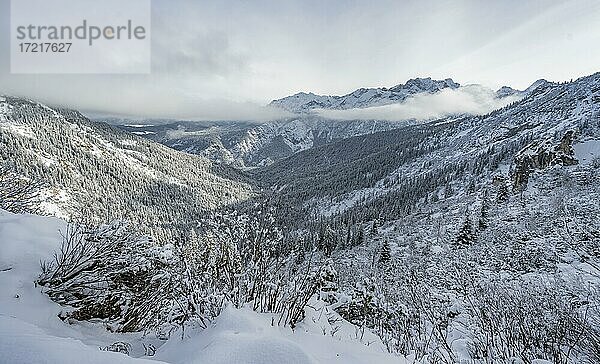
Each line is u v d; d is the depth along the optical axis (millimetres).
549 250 16625
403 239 43812
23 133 145375
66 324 4352
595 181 34094
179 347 3715
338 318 6234
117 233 5492
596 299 7797
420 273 13617
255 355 3043
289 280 5469
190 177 175750
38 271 4766
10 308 3973
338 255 35406
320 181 158750
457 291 10352
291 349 3162
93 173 137875
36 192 8453
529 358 5281
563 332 5730
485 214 34625
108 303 4887
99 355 2395
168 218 110438
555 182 40719
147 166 172625
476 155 113312
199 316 4309
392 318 7207
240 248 5570
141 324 5184
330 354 4215
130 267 5301
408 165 153000
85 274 4918
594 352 5184
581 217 21938
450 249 26406
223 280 5336
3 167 8453
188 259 5574
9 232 5238
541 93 183625
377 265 24000
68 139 157375
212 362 2887
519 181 45406
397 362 4531
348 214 82250
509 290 8844
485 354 5484
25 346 2270
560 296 8258
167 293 5547
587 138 53344
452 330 6816
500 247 20031
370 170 155625
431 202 75312
